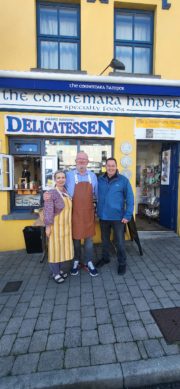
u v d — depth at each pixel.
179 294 3.45
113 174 4.06
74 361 2.36
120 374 2.23
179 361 2.34
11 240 5.29
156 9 5.44
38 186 5.52
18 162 5.46
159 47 5.48
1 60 5.10
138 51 5.73
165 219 6.52
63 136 5.27
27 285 3.81
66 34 5.54
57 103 5.14
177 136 5.55
